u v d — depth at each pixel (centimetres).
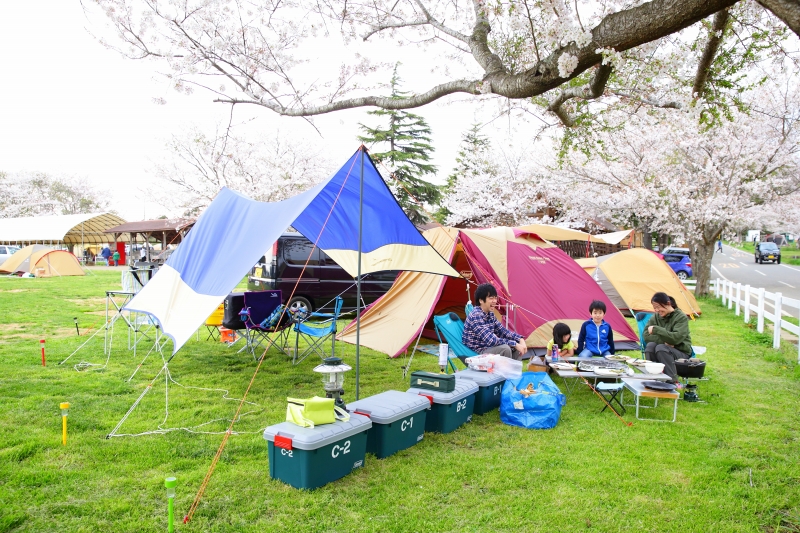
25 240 2800
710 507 319
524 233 775
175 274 546
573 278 770
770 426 464
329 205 558
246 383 580
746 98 1137
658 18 287
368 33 520
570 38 331
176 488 329
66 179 4959
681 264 2377
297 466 329
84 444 393
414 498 323
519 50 516
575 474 362
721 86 484
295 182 2058
